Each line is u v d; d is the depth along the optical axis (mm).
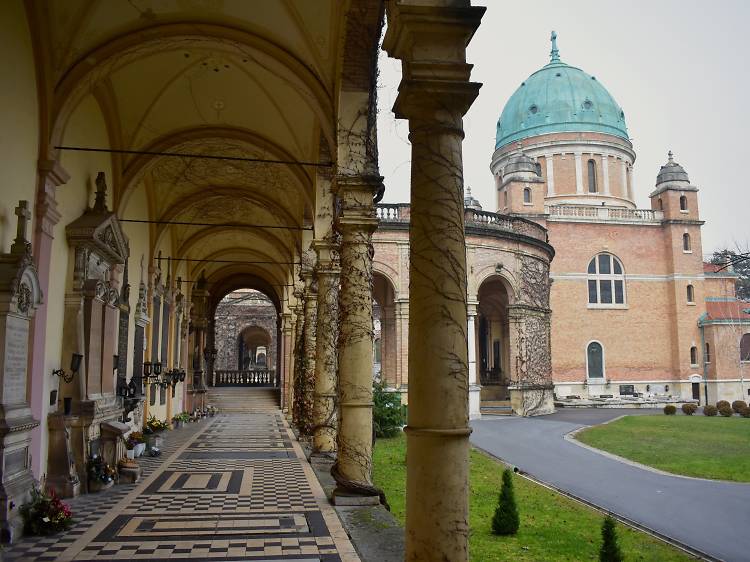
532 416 33688
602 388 49062
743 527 11172
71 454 10266
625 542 9930
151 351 18281
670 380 50375
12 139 8695
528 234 36562
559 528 10648
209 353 36469
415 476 4645
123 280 14820
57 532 8109
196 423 24922
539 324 36188
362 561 6984
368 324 9875
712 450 20750
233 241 26594
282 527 8453
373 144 9820
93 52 9977
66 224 10812
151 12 9953
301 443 17672
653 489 14617
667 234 51656
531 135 55125
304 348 17656
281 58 10625
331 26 9914
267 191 18172
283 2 9859
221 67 12422
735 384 49156
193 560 6992
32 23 9195
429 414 4652
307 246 17406
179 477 12328
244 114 13859
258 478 12242
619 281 50938
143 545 7547
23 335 8570
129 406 14438
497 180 58219
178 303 23734
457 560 4535
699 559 9117
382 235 31203
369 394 9969
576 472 16828
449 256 4797
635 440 23156
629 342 50156
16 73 8789
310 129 13492
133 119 13523
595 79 58062
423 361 4715
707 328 50281
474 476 15719
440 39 4934
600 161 53719
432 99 4891
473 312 32219
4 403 7969
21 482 8156
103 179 11898
